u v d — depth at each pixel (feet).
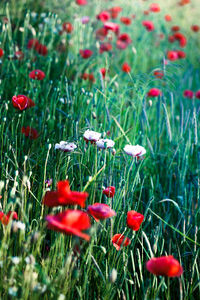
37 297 4.52
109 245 6.31
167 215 7.34
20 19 13.03
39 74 8.97
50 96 10.03
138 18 19.39
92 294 5.95
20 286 4.76
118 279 5.92
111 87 10.79
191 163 8.58
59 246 5.59
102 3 16.58
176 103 11.87
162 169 8.82
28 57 11.52
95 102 8.79
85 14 15.78
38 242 5.09
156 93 10.31
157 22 19.93
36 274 4.67
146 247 6.81
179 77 14.79
